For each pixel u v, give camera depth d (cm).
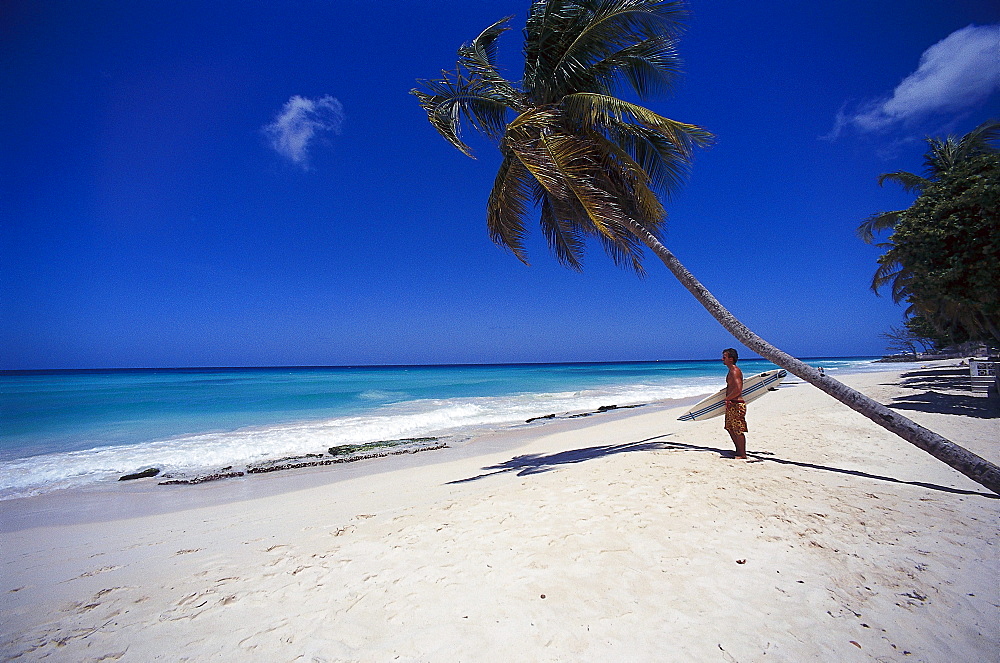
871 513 435
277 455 1172
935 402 1205
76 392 2819
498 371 7406
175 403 2205
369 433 1430
